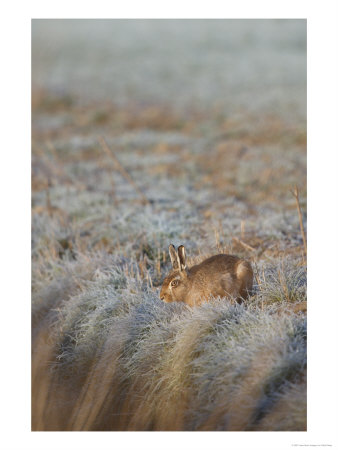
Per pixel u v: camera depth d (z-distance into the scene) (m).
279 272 12.68
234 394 9.60
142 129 39.31
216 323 11.00
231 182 24.30
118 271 15.27
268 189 22.64
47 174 27.48
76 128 40.09
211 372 10.06
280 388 9.49
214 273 12.16
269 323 10.59
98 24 79.75
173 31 77.12
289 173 24.94
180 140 34.88
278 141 32.53
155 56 65.31
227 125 38.44
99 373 11.74
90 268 15.82
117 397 11.17
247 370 9.72
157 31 77.44
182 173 26.73
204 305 11.53
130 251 16.59
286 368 9.60
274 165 26.17
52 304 14.94
